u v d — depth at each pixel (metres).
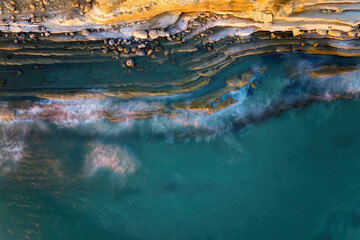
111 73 8.80
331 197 8.61
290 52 8.60
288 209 8.63
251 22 7.98
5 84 8.84
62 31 8.24
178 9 7.75
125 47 8.51
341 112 8.77
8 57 8.62
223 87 8.78
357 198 8.57
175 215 8.75
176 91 8.80
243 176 8.79
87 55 8.66
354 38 8.12
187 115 8.90
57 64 8.80
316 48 8.42
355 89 8.52
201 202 8.77
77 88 8.88
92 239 8.73
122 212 8.83
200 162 8.93
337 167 8.68
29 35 8.34
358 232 8.50
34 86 8.88
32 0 7.62
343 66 8.48
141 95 8.90
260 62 8.71
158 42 8.50
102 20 7.90
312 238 8.51
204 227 8.66
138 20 8.00
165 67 8.72
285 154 8.78
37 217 8.84
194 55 8.62
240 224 8.63
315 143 8.76
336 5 7.47
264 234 8.56
